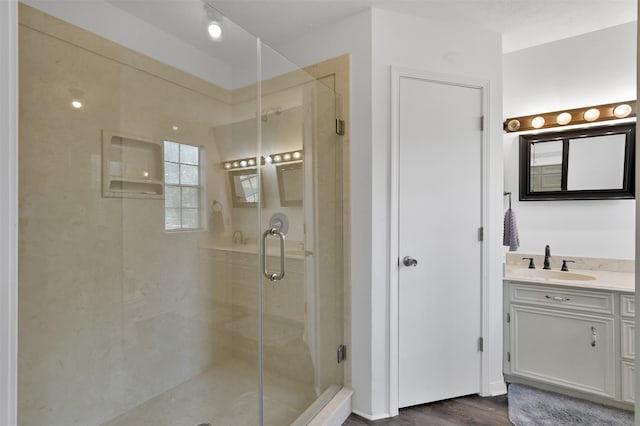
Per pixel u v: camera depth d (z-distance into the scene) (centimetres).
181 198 209
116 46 175
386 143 198
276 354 202
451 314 211
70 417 160
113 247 177
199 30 201
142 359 190
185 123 209
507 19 207
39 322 150
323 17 203
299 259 198
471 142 214
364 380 198
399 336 201
